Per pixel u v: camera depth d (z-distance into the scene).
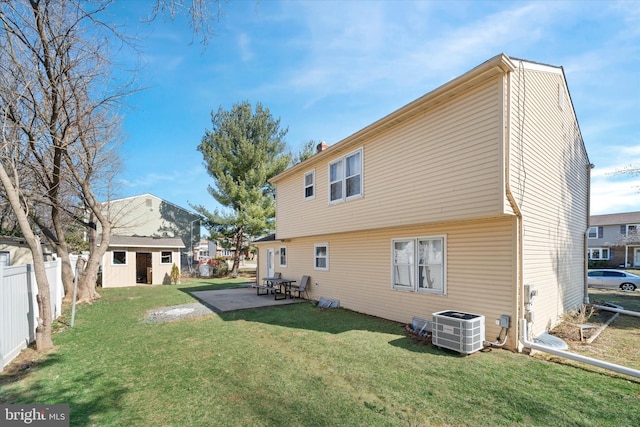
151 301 12.23
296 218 12.78
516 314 5.81
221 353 5.73
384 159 8.27
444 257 7.26
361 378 4.54
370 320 8.61
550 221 7.56
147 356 5.60
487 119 5.82
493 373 4.69
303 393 4.07
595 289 16.94
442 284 7.30
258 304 11.36
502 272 6.09
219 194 22.67
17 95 7.12
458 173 6.30
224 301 12.10
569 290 8.85
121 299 12.85
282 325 8.00
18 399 3.96
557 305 7.83
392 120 7.75
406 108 7.23
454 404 3.75
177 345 6.26
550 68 7.68
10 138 7.40
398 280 8.57
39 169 9.71
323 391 4.13
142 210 24.88
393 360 5.27
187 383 4.42
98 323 8.38
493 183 5.64
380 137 8.44
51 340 6.38
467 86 6.14
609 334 7.09
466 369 4.85
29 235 5.88
